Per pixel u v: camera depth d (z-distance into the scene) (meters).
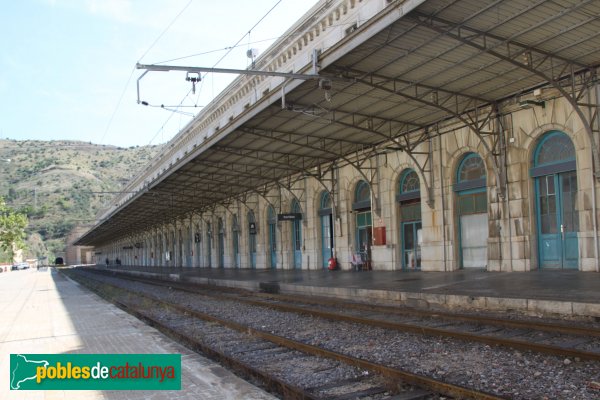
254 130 20.92
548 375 6.38
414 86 15.91
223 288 24.41
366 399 5.91
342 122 18.73
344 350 8.76
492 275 16.58
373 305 13.64
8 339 10.94
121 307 18.92
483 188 19.06
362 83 15.30
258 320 13.16
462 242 20.03
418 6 10.81
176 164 27.00
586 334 8.28
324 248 29.20
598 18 11.73
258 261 36.59
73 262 134.25
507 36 12.71
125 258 103.56
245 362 8.19
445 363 7.29
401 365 7.41
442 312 11.46
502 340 7.89
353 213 26.33
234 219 42.59
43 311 16.92
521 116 17.05
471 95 17.03
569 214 16.14
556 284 12.73
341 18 23.73
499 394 5.83
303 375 7.16
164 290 26.98
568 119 15.62
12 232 56.94
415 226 22.36
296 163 28.20
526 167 17.03
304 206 30.19
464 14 11.55
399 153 22.59
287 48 27.86
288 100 17.14
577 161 15.39
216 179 32.31
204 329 11.94
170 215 56.84
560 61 14.27
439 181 20.41
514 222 17.27
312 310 13.12
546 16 11.71
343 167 26.55
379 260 23.84
